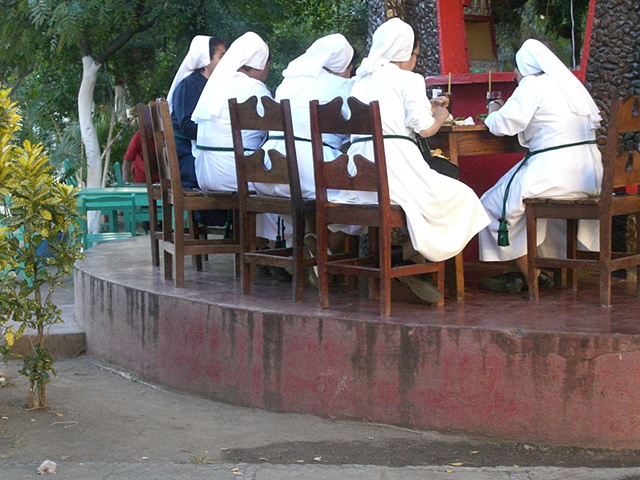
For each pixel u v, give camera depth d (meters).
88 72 13.04
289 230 6.03
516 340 4.33
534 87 5.24
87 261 7.00
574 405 4.27
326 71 5.79
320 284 4.93
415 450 4.35
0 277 4.76
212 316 5.12
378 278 5.20
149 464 4.16
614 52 5.85
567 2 8.15
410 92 4.87
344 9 15.19
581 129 5.25
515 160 6.45
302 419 4.80
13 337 4.93
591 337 4.22
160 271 6.43
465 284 5.75
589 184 5.25
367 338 4.61
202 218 6.64
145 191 10.13
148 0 12.54
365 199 4.94
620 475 3.92
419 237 4.74
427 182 4.78
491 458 4.23
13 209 4.72
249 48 6.07
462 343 4.42
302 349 4.80
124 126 16.19
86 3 11.70
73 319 6.96
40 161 4.75
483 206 5.47
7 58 14.70
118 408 5.10
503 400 4.38
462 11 7.05
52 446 4.48
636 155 4.96
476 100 6.75
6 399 5.29
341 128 4.71
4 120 4.74
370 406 4.65
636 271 5.62
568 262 5.02
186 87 6.41
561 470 4.00
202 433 4.66
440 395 4.48
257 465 4.14
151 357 5.54
